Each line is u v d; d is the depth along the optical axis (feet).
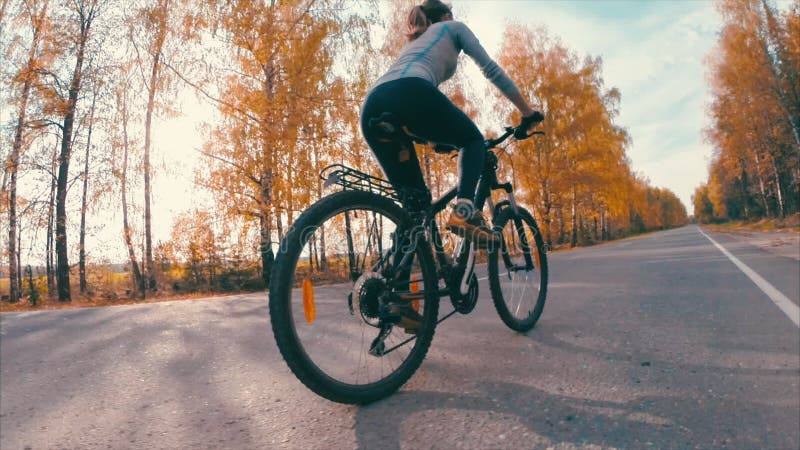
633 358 6.75
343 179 6.11
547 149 88.17
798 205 131.85
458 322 9.82
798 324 8.52
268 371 7.19
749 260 21.02
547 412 4.97
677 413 4.89
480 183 8.14
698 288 13.09
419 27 7.34
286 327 5.16
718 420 4.72
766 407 4.98
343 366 5.92
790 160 113.29
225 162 46.62
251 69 45.73
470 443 4.36
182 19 44.65
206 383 6.80
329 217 5.79
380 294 6.15
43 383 7.39
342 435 4.71
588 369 6.33
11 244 53.01
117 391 6.73
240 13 43.39
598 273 18.76
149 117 53.78
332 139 44.37
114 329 11.84
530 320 8.98
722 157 119.24
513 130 8.08
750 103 93.61
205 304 16.60
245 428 5.05
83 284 61.05
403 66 6.65
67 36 50.44
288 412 5.42
